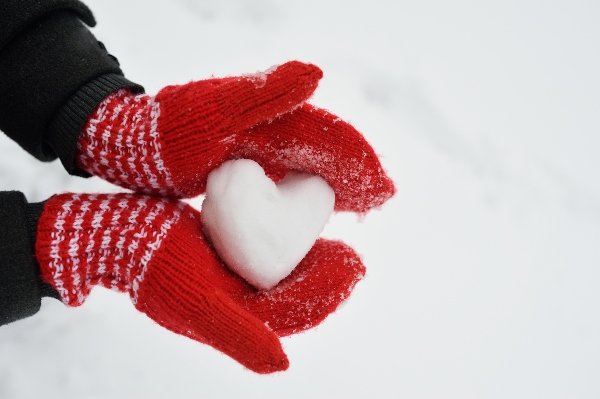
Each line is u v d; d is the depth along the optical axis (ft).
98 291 4.78
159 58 5.17
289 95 3.51
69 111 3.50
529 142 5.38
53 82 3.49
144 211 3.49
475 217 5.13
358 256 3.76
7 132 3.60
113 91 3.55
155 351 4.74
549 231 5.19
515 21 5.85
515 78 5.59
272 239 3.55
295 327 3.61
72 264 3.41
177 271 3.41
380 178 3.70
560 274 5.11
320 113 3.65
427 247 5.03
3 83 3.50
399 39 5.54
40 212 3.42
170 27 5.22
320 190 3.67
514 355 4.93
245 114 3.52
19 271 3.32
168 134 3.48
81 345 4.70
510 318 4.99
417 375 4.83
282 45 5.34
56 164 4.88
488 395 4.84
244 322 3.40
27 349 4.66
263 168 3.76
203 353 4.76
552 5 5.94
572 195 5.30
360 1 5.60
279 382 4.75
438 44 5.60
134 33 5.18
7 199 3.36
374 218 5.02
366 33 5.50
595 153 5.44
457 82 5.48
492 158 5.28
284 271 3.59
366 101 5.29
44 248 3.38
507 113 5.44
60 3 3.57
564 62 5.73
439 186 5.15
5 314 3.33
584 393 4.91
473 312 4.97
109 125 3.51
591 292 5.11
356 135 3.66
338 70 5.33
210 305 3.39
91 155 3.53
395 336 4.87
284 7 5.42
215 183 3.57
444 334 4.90
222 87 3.51
